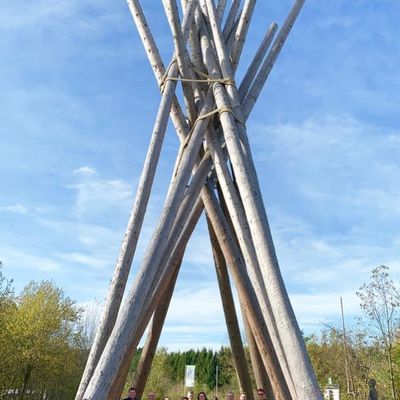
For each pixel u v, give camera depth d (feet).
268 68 23.82
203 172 21.97
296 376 15.10
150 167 18.76
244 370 25.14
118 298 17.35
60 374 110.83
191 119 22.39
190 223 23.39
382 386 68.13
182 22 21.85
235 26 24.58
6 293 96.89
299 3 25.79
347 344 94.79
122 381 18.97
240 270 21.94
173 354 166.61
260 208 18.10
